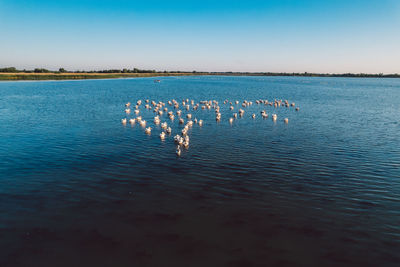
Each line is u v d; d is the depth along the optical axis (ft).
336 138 128.77
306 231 56.29
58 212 62.08
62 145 112.78
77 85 518.37
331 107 244.01
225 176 82.38
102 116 184.85
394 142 121.70
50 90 393.09
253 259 48.52
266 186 76.02
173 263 47.37
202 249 50.85
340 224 58.65
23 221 58.49
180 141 113.91
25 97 298.76
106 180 78.79
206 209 64.08
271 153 104.58
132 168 87.86
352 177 82.12
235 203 66.90
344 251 50.60
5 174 82.02
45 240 52.70
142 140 121.60
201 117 184.24
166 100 288.71
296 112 211.61
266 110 220.02
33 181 77.56
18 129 142.61
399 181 79.15
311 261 48.19
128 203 66.39
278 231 56.24
